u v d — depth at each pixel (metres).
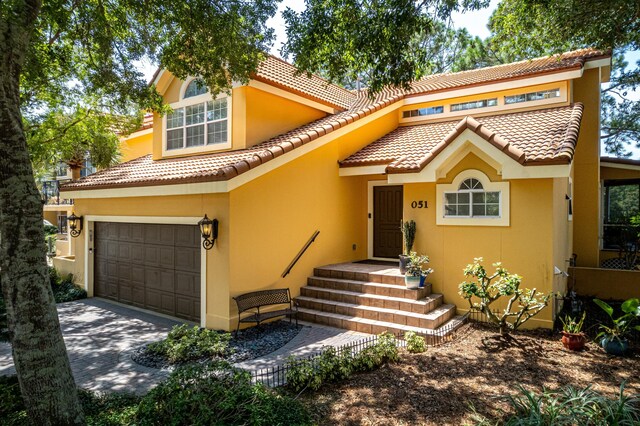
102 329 9.95
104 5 8.98
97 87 10.62
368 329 9.36
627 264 14.38
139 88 10.43
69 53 10.54
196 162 11.41
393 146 13.11
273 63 14.35
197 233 10.27
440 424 5.14
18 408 5.27
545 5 9.47
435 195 10.58
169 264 11.08
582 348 7.94
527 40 12.27
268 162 9.84
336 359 6.70
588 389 5.48
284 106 13.10
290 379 6.20
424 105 15.81
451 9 7.73
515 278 8.49
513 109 13.95
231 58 9.08
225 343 8.05
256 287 10.01
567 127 10.50
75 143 15.60
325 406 5.65
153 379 6.94
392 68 7.85
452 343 8.37
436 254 10.57
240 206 9.58
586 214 14.85
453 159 10.09
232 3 8.48
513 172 8.86
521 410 5.21
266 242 10.31
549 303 9.11
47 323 4.26
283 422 4.79
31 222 4.25
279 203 10.70
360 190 14.11
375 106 13.99
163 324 10.37
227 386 5.25
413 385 6.30
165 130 14.02
